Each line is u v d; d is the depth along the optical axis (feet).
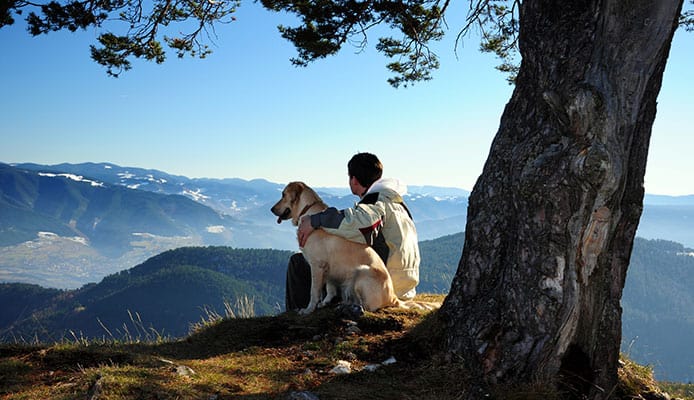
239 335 17.39
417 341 15.44
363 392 12.67
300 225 19.16
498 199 15.01
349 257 18.72
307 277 21.06
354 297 18.76
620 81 12.23
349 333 16.61
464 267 15.58
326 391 12.64
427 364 14.23
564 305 12.80
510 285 13.88
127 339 18.57
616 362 13.44
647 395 13.69
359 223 18.56
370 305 18.31
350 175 21.22
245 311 20.98
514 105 15.29
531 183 13.07
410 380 13.46
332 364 14.44
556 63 13.56
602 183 12.01
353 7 26.50
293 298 21.26
